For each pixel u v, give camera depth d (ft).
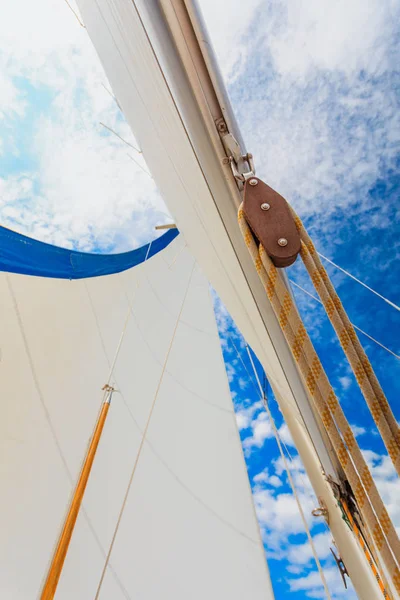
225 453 22.88
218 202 6.30
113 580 14.88
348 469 3.30
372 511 3.17
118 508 17.56
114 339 25.34
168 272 38.19
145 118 9.63
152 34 5.21
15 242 18.67
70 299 23.39
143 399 24.40
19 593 13.12
